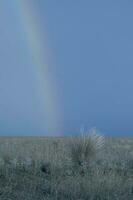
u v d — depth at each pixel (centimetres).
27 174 1220
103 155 1675
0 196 966
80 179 1130
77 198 983
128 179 1160
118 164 1485
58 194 1013
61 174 1229
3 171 1205
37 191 1044
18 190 1038
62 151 1656
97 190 1011
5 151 1659
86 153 1498
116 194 1004
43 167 1322
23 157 1524
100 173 1184
